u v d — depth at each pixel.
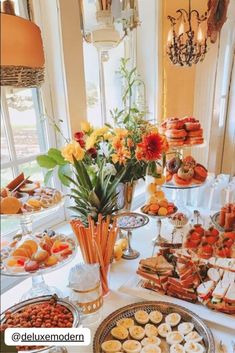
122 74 1.72
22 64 0.60
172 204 1.24
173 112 2.01
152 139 1.09
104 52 1.40
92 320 0.81
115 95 1.72
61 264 0.82
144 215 1.19
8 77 0.59
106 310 0.85
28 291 0.93
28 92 1.15
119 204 1.18
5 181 1.13
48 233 0.96
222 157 2.70
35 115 1.20
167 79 1.87
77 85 1.23
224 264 0.90
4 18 0.57
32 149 1.21
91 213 0.96
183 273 0.87
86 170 0.99
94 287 0.80
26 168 1.19
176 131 1.35
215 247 0.91
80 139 1.07
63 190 1.33
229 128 2.60
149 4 1.70
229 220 1.08
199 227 0.97
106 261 0.90
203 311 0.81
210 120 2.21
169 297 0.87
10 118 1.11
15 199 0.83
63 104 1.22
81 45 1.23
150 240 1.23
